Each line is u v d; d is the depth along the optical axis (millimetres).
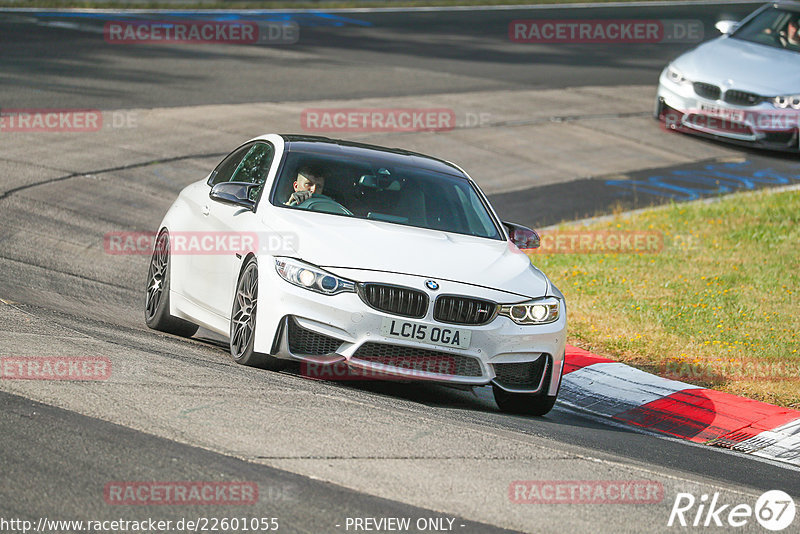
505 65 91750
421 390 28703
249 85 75000
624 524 17875
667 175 64000
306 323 24859
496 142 68312
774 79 67312
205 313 28891
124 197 49969
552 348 26438
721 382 32594
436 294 25000
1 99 63656
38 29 87062
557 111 77250
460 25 109562
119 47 83125
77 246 41312
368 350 24844
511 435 23109
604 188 60750
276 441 19594
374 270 25125
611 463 21719
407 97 76500
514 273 26891
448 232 28375
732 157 68750
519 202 56969
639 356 34656
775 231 50688
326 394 23703
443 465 19656
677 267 45219
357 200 28406
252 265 26438
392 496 17703
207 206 30500
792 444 27828
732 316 38625
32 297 31406
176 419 20094
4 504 15648
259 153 31000
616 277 43688
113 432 19031
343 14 110438
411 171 30359
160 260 31938
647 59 100875
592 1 127438
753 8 129875
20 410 19594
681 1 132000
